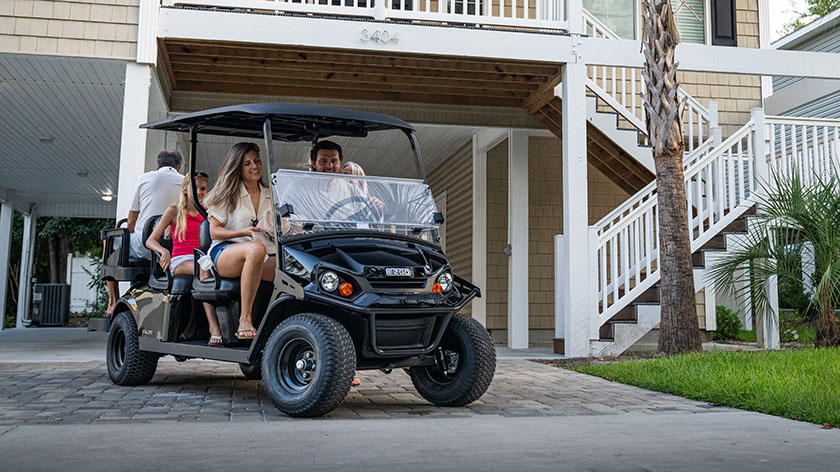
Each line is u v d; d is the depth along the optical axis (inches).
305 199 167.6
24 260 659.4
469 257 436.5
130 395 183.9
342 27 295.6
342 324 162.6
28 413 152.5
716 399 175.6
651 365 233.6
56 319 665.0
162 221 200.2
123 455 106.0
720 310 434.6
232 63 319.9
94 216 689.0
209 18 285.7
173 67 328.5
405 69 334.3
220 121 190.9
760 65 330.3
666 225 282.0
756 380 186.1
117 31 279.7
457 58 312.7
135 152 275.7
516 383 218.5
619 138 367.6
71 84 321.4
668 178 283.0
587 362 283.0
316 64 325.7
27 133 412.5
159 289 196.9
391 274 155.8
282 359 155.9
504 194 434.0
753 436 125.6
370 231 167.0
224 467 98.5
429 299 158.7
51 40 276.5
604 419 144.7
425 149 459.5
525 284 392.5
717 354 251.9
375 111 377.4
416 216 176.4
